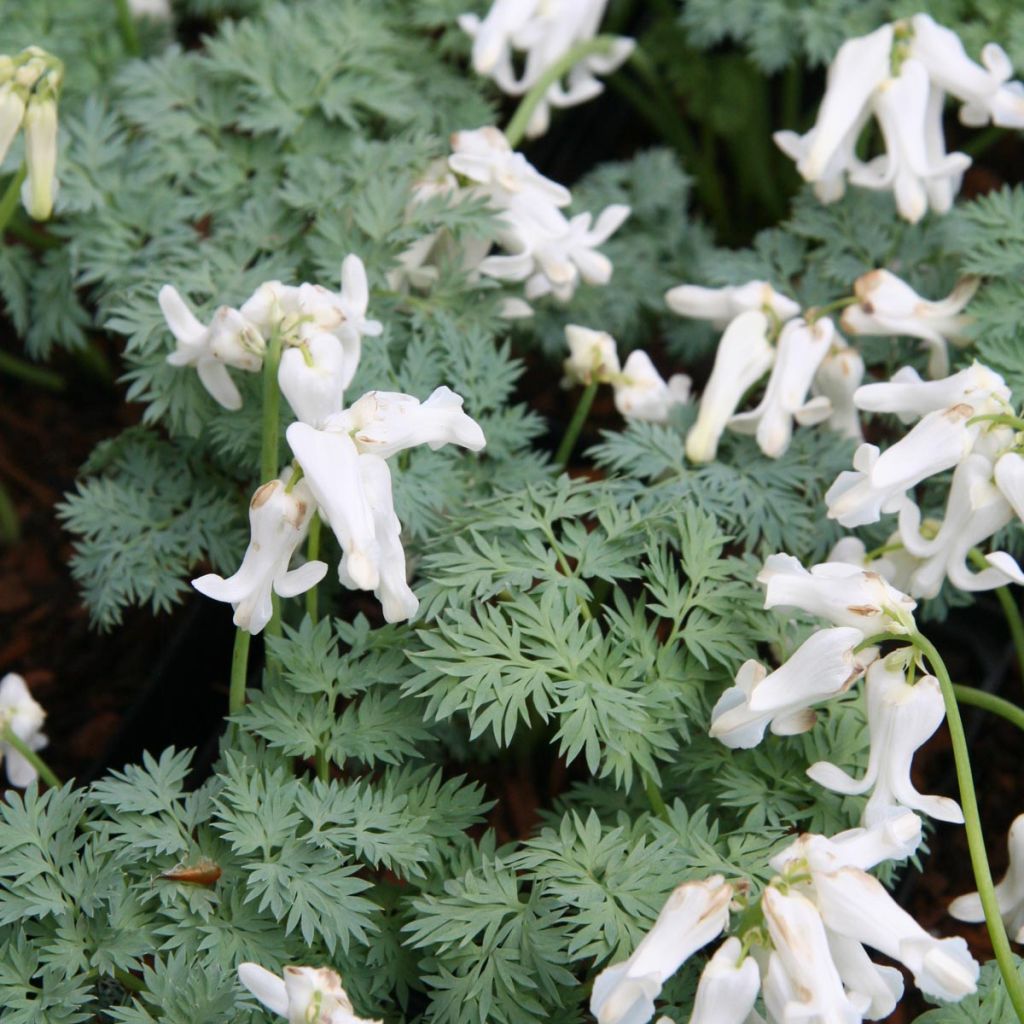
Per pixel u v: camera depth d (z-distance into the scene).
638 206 0.68
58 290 0.63
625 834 0.55
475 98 0.67
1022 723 0.56
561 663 0.55
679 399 0.62
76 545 0.60
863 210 0.64
